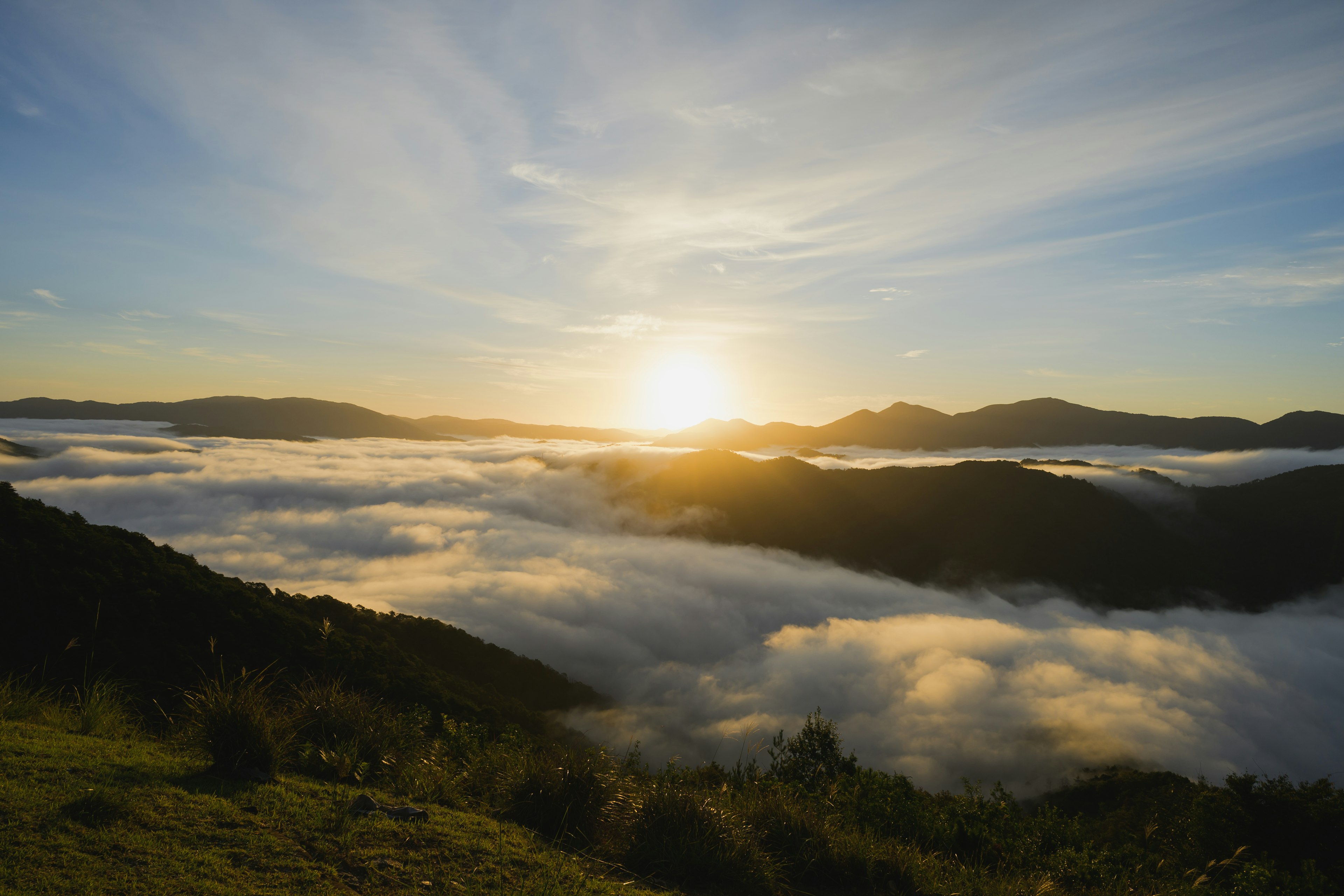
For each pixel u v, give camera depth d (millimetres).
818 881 5113
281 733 5305
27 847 3111
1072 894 6145
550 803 5090
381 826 4207
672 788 5348
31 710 5793
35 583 17750
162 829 3602
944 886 5316
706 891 4500
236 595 23656
